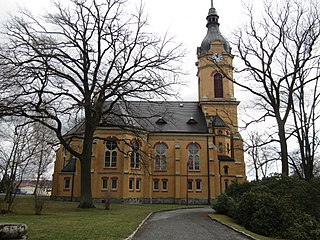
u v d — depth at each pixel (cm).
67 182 4953
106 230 1547
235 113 5481
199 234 1645
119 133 4884
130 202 4747
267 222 1909
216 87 5772
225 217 2555
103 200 4709
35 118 2888
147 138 5216
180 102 6075
